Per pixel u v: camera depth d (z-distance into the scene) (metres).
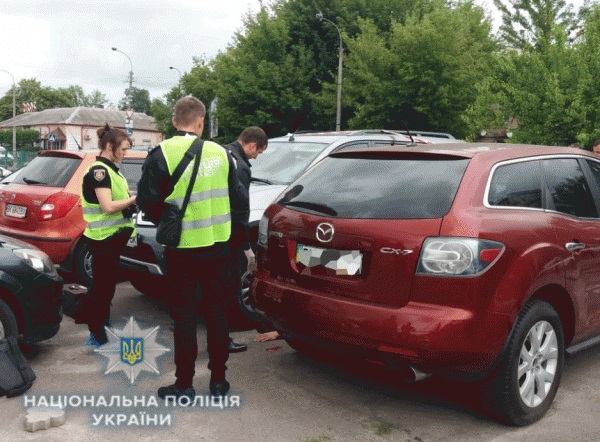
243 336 5.45
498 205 3.76
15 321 4.51
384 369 3.57
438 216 3.52
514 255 3.57
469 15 32.12
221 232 4.01
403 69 27.89
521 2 30.86
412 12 30.58
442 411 3.99
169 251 3.97
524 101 17.95
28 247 4.89
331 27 34.38
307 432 3.65
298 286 3.92
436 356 3.33
